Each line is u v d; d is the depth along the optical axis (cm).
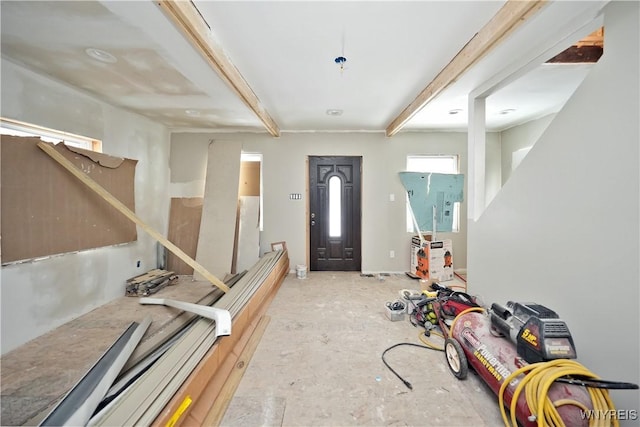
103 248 319
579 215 178
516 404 142
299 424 158
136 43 200
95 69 244
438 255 424
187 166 468
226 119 404
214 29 190
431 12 174
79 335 248
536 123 411
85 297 294
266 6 167
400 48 217
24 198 234
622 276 153
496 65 240
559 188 193
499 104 350
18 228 230
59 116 271
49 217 254
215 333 199
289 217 482
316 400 177
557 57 240
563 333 146
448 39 205
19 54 219
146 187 404
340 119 413
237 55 225
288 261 480
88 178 275
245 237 452
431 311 272
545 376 133
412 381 195
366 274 477
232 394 181
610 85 159
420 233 456
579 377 136
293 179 481
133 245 373
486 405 173
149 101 325
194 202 457
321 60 235
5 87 227
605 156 162
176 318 277
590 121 171
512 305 177
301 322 291
